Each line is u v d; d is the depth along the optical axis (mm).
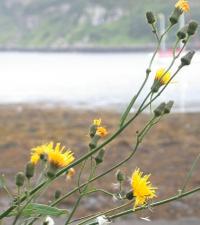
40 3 154125
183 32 1827
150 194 1699
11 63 82688
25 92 35688
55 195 1973
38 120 21297
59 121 20875
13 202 1706
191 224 8250
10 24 155375
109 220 1797
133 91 33062
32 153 1780
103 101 28234
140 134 1827
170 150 14320
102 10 136625
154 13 1911
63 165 1656
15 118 21922
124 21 130125
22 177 1683
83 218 1850
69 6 148000
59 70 60625
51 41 143500
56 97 31562
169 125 18328
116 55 110812
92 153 1700
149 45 118500
